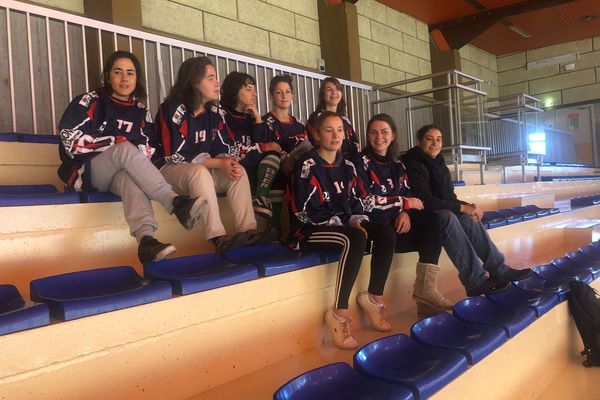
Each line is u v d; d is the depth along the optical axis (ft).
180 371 5.10
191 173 7.24
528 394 7.10
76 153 6.88
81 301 4.38
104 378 4.46
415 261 9.24
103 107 7.29
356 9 22.81
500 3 26.55
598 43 34.09
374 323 7.53
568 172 31.01
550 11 28.32
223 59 15.40
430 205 9.21
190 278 5.32
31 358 4.00
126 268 5.51
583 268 10.82
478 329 6.52
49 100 12.53
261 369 6.00
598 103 34.40
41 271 6.12
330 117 7.61
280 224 9.48
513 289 8.81
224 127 8.46
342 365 4.95
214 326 5.46
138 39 13.37
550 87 36.01
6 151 8.16
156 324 4.89
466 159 17.02
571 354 8.77
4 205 5.89
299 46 20.58
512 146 21.79
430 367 5.24
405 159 9.84
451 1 25.81
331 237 6.98
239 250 6.88
